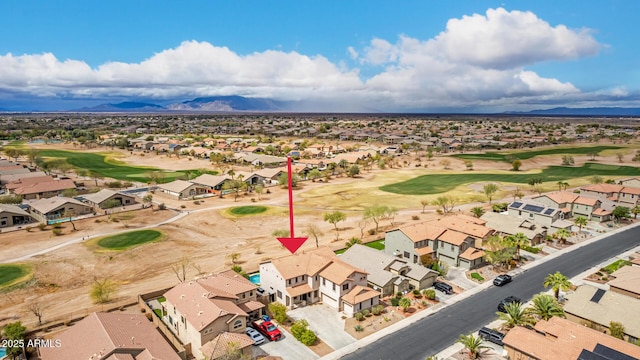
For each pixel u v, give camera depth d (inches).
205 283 2284.7
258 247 3491.6
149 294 2501.2
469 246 3043.8
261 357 1886.1
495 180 6254.9
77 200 4667.8
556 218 3873.0
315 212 4559.5
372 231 3814.0
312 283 2429.9
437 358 1844.2
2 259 3129.9
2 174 6003.9
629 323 1958.7
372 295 2327.8
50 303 2491.4
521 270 2906.0
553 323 1929.1
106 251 3316.9
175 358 1729.8
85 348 1700.3
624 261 3021.7
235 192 5556.1
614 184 5152.6
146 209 4616.1
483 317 2244.1
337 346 1984.5
